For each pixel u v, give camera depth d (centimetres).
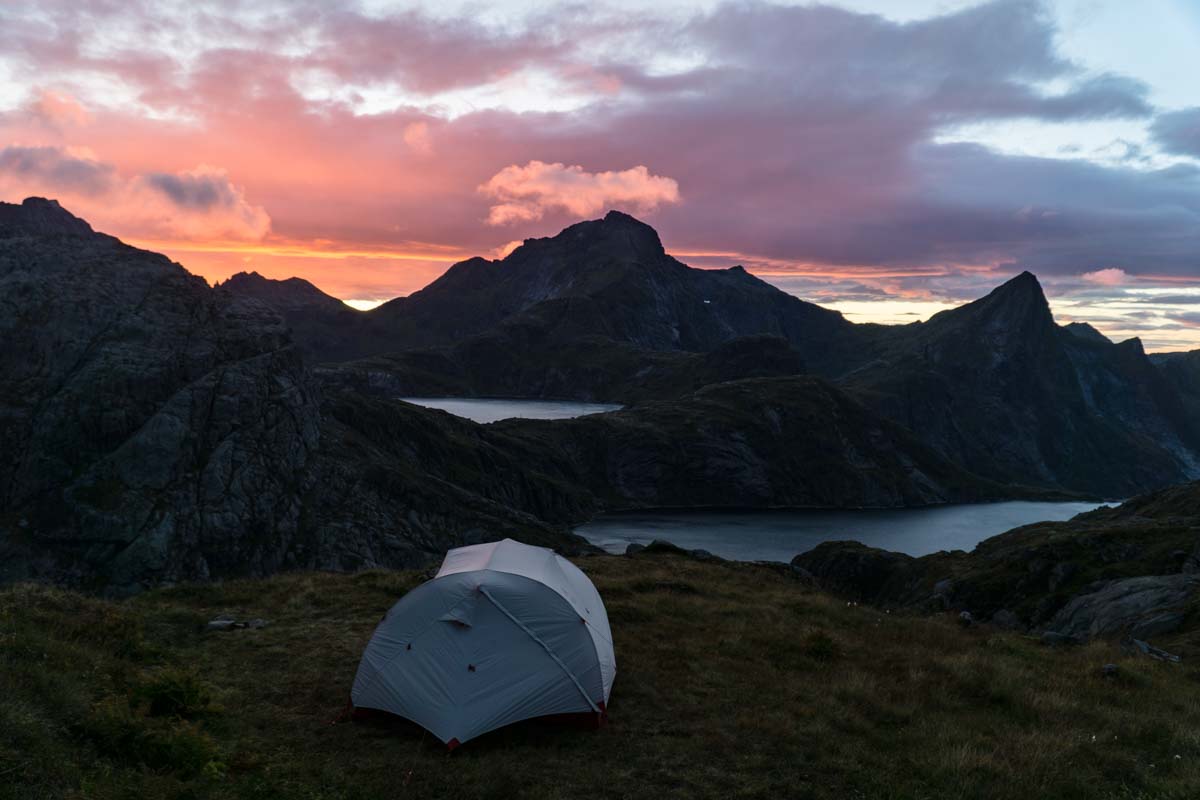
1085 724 1504
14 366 18312
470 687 1331
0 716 925
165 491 16388
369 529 18062
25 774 813
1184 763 1283
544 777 1174
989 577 6862
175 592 2331
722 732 1367
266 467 18050
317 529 17488
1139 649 2430
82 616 1742
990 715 1542
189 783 932
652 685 1617
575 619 1480
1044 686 1753
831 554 10081
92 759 948
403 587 2427
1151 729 1470
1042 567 6669
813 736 1357
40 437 16862
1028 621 5869
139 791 867
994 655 2055
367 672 1400
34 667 1188
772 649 1952
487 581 1472
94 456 17125
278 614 2123
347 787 1062
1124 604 3847
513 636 1405
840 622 2414
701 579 3012
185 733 1095
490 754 1253
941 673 1808
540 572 1594
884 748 1323
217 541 16025
